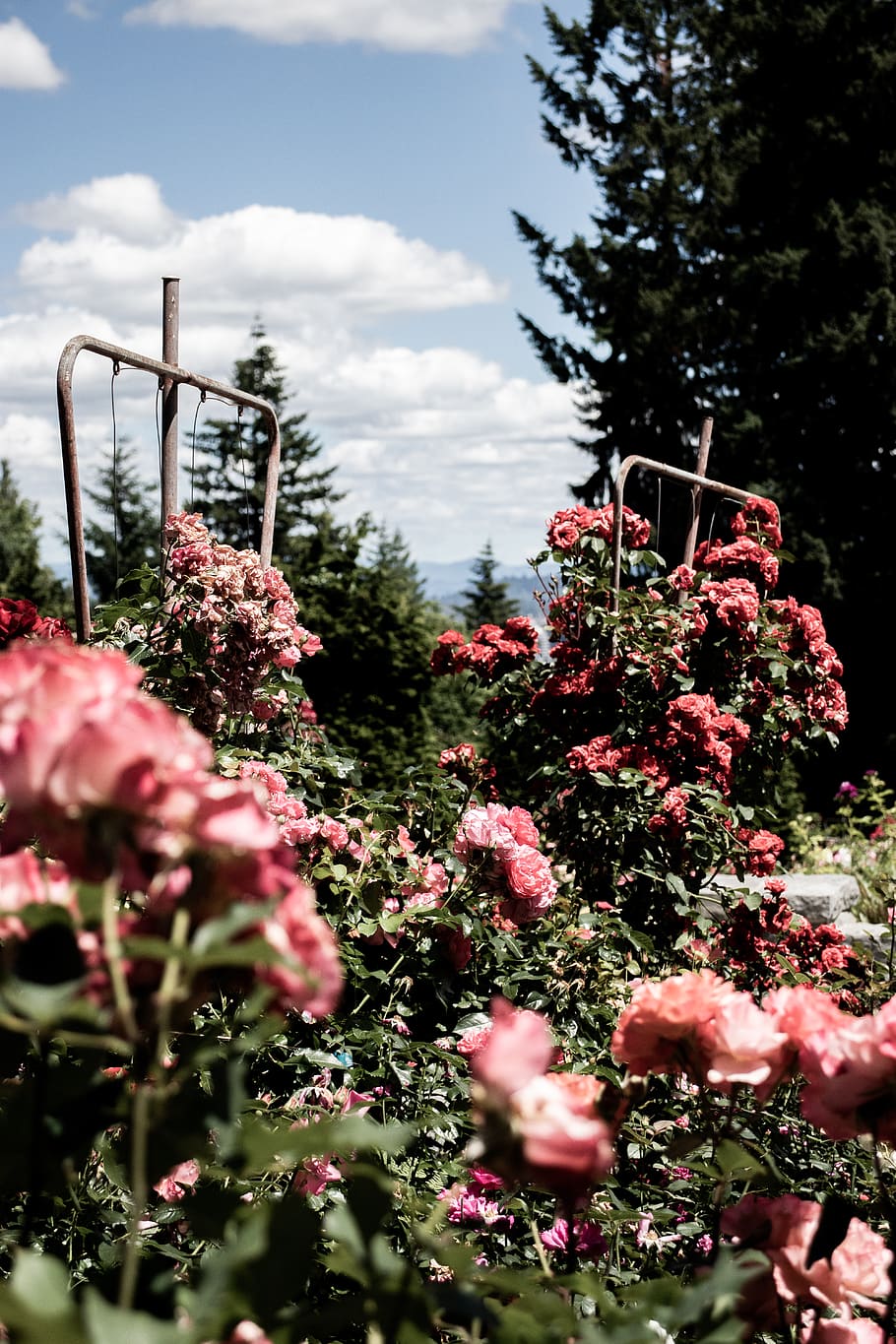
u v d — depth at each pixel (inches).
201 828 29.6
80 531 128.8
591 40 887.7
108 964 30.6
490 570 1877.5
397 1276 33.2
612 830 160.4
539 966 119.0
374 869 112.9
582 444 838.5
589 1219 62.6
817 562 647.1
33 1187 34.4
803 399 703.1
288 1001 32.4
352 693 417.1
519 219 855.7
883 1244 44.5
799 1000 44.9
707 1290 36.0
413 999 114.7
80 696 30.0
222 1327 32.0
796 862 332.5
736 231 783.1
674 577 187.8
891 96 708.7
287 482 1357.0
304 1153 33.9
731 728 170.9
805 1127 97.5
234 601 134.0
